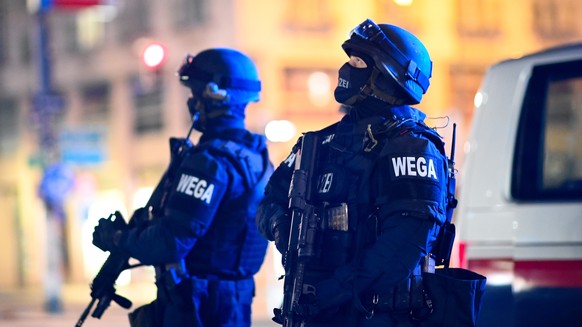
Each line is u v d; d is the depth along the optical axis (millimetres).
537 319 12375
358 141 9930
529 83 13047
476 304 9586
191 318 12172
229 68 12664
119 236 12344
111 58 78375
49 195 49250
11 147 89562
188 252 12195
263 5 67625
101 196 80188
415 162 9523
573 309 12172
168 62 72312
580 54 12867
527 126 12922
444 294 9500
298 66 68062
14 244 89875
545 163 12688
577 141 12602
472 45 74000
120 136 78000
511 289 12539
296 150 10688
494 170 12969
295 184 10039
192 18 70438
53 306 49969
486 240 12797
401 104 10016
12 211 90188
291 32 67938
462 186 13227
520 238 12531
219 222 12289
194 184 12055
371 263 9398
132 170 77125
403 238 9375
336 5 69062
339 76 10148
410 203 9406
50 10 48406
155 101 74562
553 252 12312
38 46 50156
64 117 82875
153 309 12539
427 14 72500
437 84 72812
